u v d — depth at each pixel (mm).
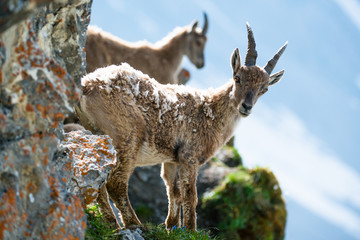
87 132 24828
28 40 17219
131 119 26938
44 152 17812
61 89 18047
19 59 16750
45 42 18547
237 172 52781
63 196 18297
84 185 22141
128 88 27359
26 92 16969
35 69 17188
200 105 30797
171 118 29031
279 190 52156
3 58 16156
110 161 23469
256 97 32188
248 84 31500
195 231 28406
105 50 50250
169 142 29156
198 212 49000
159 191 49062
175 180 30484
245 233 48781
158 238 25344
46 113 17656
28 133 17234
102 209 24906
